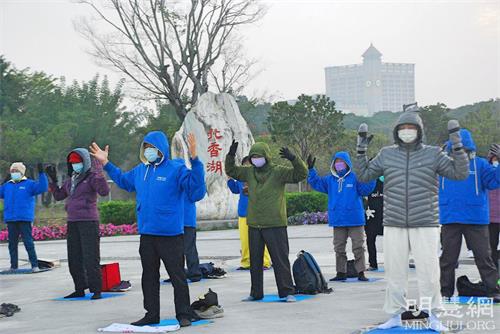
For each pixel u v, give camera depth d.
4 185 14.76
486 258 8.71
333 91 171.62
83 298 10.47
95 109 48.97
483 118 38.34
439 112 40.91
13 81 47.16
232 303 9.41
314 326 7.60
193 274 11.96
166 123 44.66
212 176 26.52
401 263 7.43
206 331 7.51
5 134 40.38
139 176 8.07
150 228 7.86
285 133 37.25
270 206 9.41
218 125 26.36
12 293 11.58
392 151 7.54
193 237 12.01
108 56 35.34
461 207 8.66
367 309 8.61
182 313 7.93
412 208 7.30
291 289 9.48
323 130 37.34
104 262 16.56
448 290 8.88
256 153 9.36
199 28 35.19
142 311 9.12
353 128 64.44
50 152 42.38
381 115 70.06
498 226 10.88
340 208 11.34
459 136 7.21
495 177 8.52
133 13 34.34
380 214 12.57
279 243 9.45
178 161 8.28
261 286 9.62
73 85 50.06
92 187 10.23
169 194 7.88
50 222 34.56
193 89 36.00
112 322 8.38
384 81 165.75
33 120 46.59
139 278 13.03
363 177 7.68
